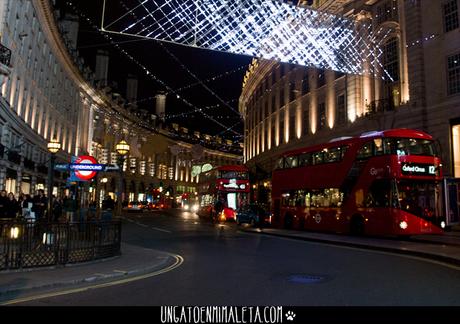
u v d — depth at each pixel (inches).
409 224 685.3
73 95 2071.9
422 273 365.1
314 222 912.9
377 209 732.0
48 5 1387.8
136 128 3179.1
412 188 704.4
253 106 2287.2
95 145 2527.1
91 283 329.4
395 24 1100.5
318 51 928.9
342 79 1320.1
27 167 1349.7
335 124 1344.7
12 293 290.0
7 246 363.9
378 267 402.9
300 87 1608.0
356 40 1109.1
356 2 1205.7
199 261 456.1
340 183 842.2
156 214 2043.6
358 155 801.6
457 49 928.3
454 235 822.5
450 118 923.4
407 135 729.6
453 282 322.0
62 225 399.9
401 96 1077.8
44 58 1524.4
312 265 419.5
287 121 1707.7
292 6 829.2
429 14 1000.9
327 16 951.6
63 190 1868.8
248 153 2394.2
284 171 1056.8
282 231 875.4
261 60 1978.3
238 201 1357.0
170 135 3843.5
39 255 381.7
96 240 434.9
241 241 698.8
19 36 1162.0
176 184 3988.7
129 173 3154.5
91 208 792.9
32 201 787.4
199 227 1072.8
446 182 712.4
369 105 1136.8
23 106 1291.8
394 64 1118.4
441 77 958.4
